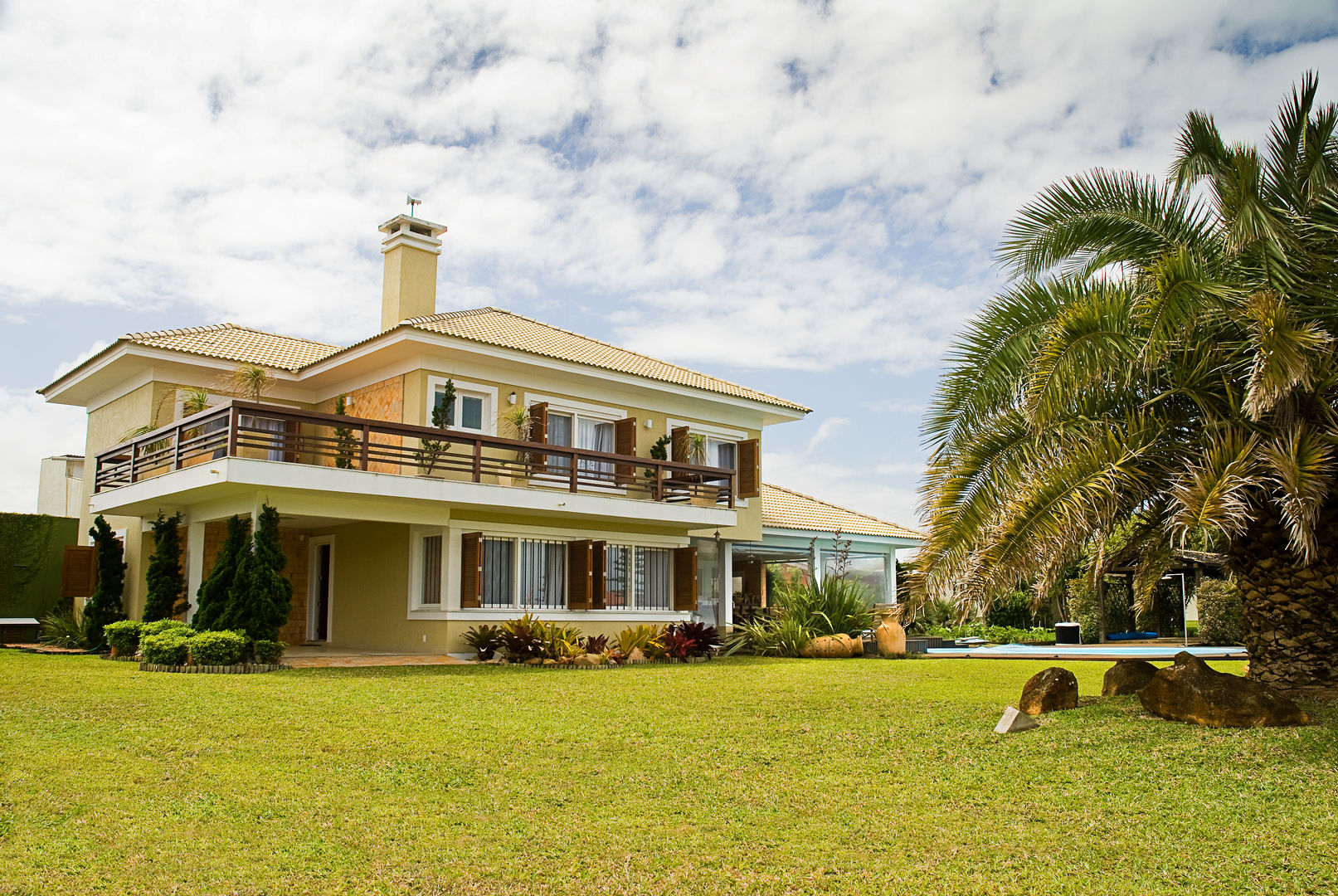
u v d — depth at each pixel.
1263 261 9.48
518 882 5.56
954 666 18.47
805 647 22.28
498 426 20.91
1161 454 9.96
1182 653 9.95
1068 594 31.36
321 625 22.81
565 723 10.37
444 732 9.71
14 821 6.37
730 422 26.22
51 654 19.22
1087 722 9.70
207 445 17.66
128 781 7.44
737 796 7.45
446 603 19.22
